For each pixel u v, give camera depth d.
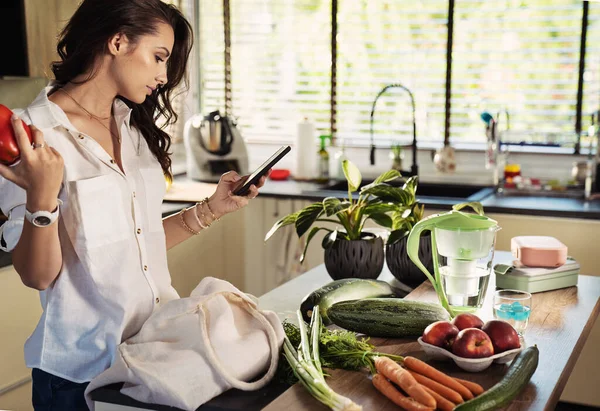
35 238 1.47
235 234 3.94
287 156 4.51
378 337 1.83
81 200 1.60
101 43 1.65
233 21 4.46
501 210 3.39
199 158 4.07
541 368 1.65
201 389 1.45
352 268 2.33
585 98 3.86
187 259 3.61
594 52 3.81
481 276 2.00
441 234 1.98
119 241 1.66
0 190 1.55
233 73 4.53
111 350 1.63
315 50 4.34
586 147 3.66
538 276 2.28
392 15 4.14
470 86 4.06
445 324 1.67
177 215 2.01
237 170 4.09
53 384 1.67
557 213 3.29
